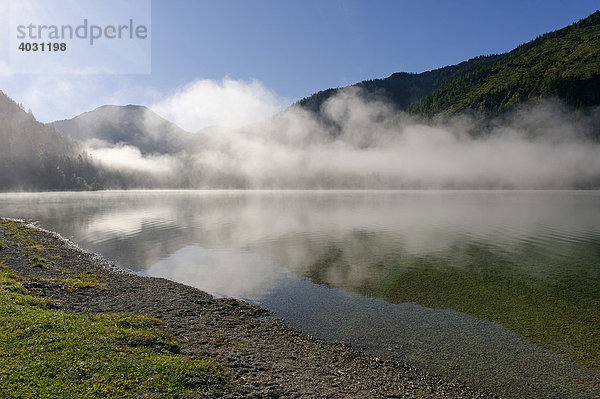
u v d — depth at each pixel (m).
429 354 18.20
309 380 14.35
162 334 16.58
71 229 67.12
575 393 14.86
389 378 15.54
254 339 18.97
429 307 25.33
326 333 20.77
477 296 27.64
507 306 25.41
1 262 29.50
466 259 41.06
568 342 19.66
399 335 20.55
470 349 18.80
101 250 46.06
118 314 18.58
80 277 28.62
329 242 53.66
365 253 44.84
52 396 10.09
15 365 11.30
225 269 36.34
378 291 28.97
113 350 13.48
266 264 38.69
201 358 14.81
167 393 11.16
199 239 56.25
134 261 39.72
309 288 29.77
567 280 31.91
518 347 19.03
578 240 54.12
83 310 19.62
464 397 14.34
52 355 12.29
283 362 16.03
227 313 23.16
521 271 35.22
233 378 13.20
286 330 20.97
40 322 14.96
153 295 25.41
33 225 71.06
